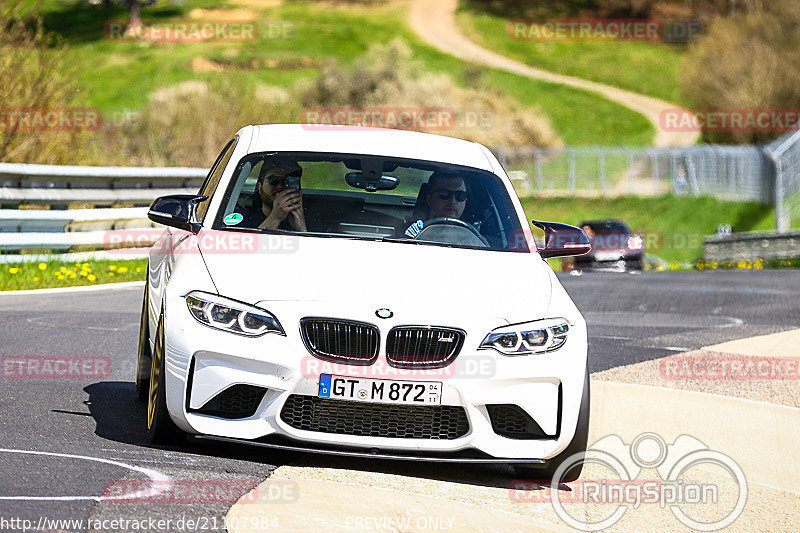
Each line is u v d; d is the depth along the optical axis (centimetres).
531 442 1705
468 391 1656
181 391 1669
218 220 1931
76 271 4484
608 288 5978
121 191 5100
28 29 5681
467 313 1688
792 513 1702
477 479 1756
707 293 5728
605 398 2508
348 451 1656
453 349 1662
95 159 6322
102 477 1527
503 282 1809
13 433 1750
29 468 1532
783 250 10069
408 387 1641
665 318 4409
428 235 1988
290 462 1717
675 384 2741
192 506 1417
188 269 1770
